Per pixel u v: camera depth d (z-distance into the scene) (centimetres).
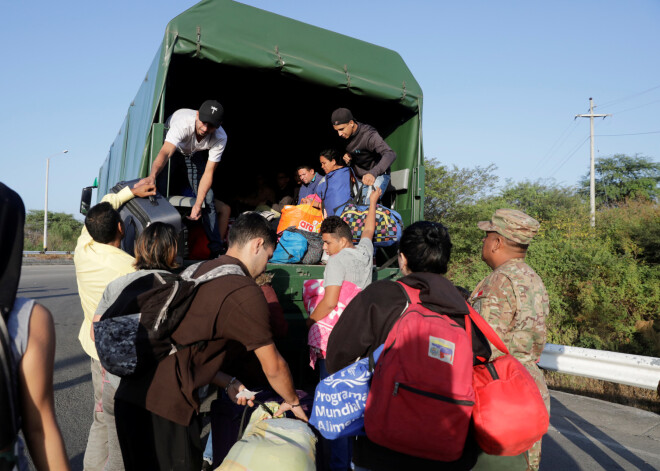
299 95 590
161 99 414
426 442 176
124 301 221
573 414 492
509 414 183
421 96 536
